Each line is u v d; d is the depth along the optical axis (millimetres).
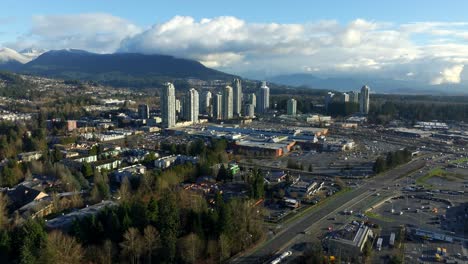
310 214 197125
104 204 190500
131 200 190125
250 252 155750
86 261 140250
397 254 153000
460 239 168625
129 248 142125
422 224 187000
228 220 156875
